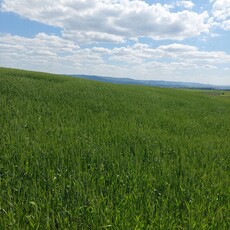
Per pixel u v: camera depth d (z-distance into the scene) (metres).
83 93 18.14
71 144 5.52
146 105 16.66
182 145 6.61
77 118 9.23
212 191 3.95
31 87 17.66
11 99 11.95
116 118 10.30
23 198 3.31
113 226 2.83
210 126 11.34
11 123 7.14
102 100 16.05
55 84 23.06
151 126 9.24
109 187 3.73
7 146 5.09
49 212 3.07
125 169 4.51
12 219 2.79
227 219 3.13
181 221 3.05
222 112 19.89
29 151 4.95
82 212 3.10
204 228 2.92
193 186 3.96
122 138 6.59
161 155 5.73
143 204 3.39
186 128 9.85
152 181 4.03
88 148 5.33
